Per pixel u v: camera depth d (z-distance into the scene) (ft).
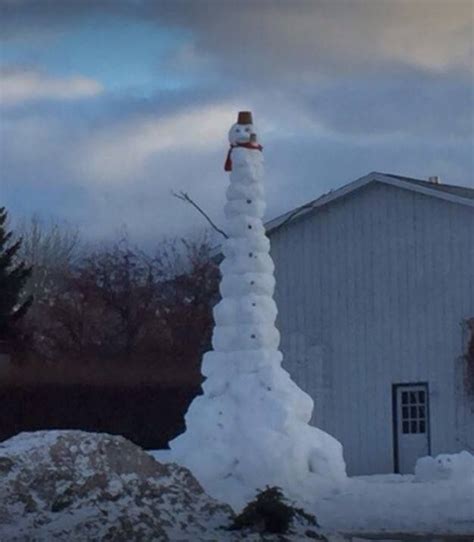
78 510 50.57
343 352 99.71
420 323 95.96
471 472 72.38
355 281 99.60
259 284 68.69
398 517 60.18
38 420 119.24
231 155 69.82
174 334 159.02
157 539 48.39
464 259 93.97
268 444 64.85
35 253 191.52
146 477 53.98
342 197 99.96
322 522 59.98
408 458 95.71
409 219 97.04
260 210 69.62
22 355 138.72
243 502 62.13
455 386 93.56
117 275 166.30
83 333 158.81
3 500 50.57
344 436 98.94
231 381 67.77
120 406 120.57
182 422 121.19
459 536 56.03
